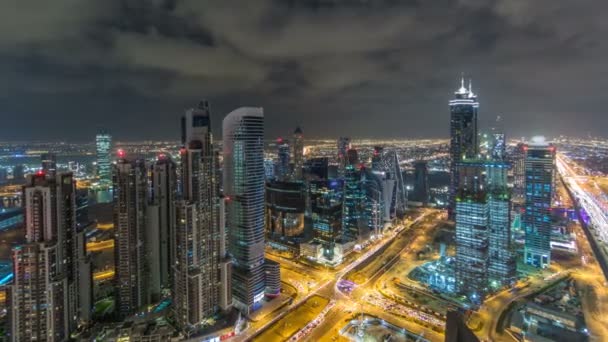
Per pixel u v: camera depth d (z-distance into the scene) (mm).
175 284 180000
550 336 165000
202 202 178625
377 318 192625
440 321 189000
